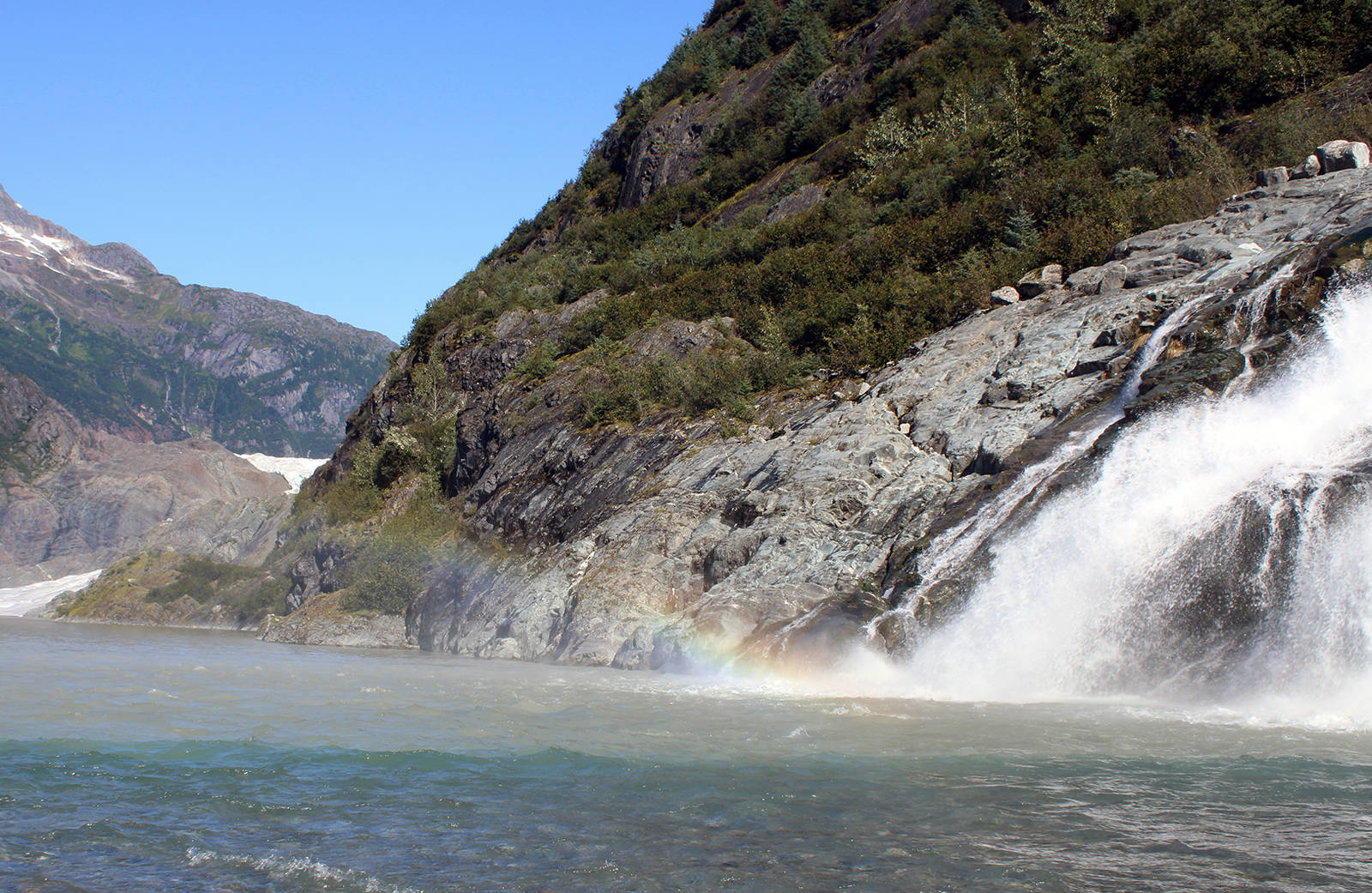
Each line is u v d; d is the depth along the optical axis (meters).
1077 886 5.47
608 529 22.53
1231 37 29.94
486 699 12.60
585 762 8.64
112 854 6.21
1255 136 25.59
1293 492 12.37
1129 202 24.66
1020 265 24.72
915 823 6.71
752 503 19.72
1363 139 22.95
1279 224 19.81
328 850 6.29
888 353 24.70
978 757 8.70
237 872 5.90
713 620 16.58
